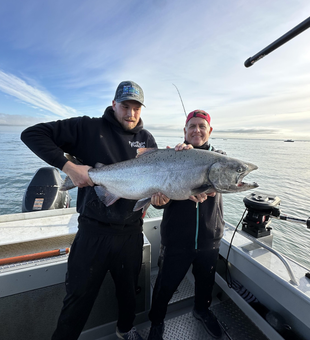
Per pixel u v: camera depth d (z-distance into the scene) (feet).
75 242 5.56
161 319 6.31
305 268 5.95
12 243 5.87
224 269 8.21
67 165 5.42
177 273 6.35
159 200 5.99
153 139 7.23
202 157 6.10
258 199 7.33
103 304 6.23
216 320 6.73
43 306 5.45
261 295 7.04
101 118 6.42
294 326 5.98
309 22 4.48
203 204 6.61
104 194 5.67
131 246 5.77
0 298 4.99
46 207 12.24
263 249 7.02
